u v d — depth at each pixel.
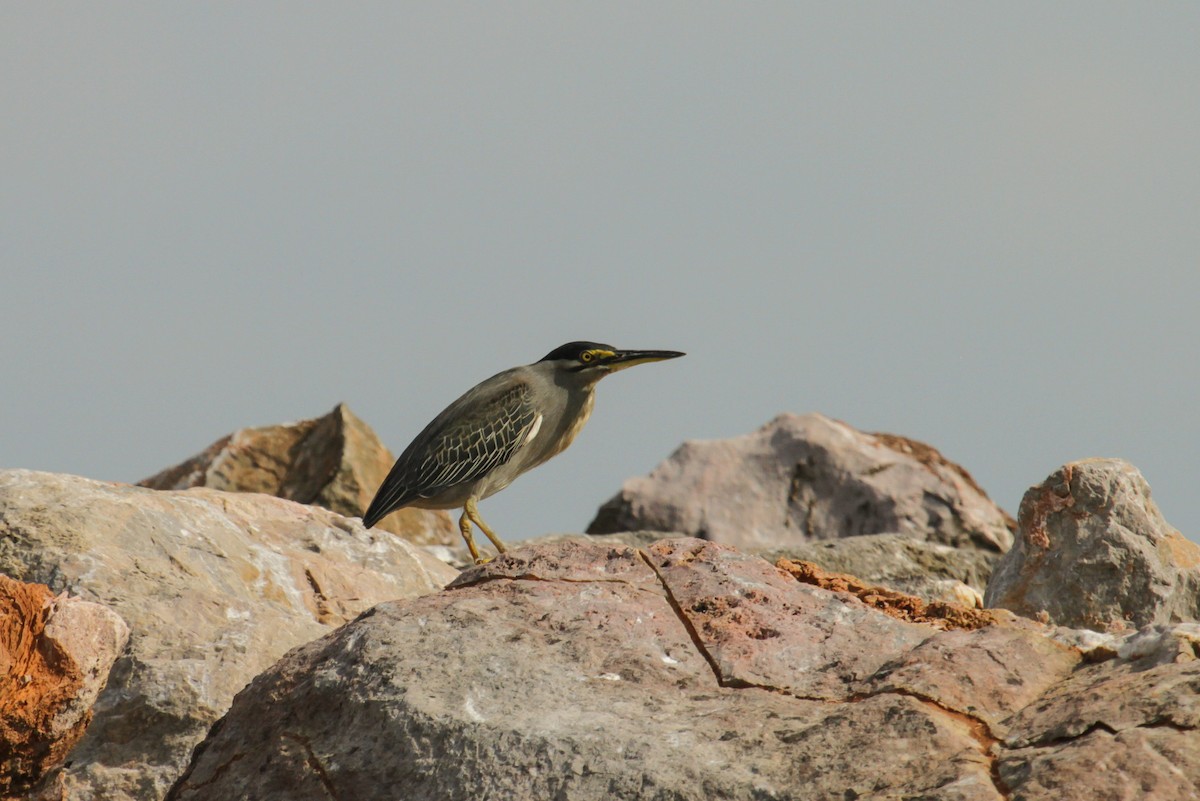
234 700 10.79
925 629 10.52
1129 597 14.58
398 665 10.09
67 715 10.17
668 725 9.30
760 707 9.45
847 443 29.50
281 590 15.03
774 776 8.62
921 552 24.05
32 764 10.18
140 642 12.72
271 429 28.98
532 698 9.66
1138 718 8.42
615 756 8.98
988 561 24.19
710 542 11.89
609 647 10.23
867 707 9.09
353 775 9.50
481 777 9.07
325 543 16.52
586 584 11.17
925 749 8.60
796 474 29.02
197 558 14.55
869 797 8.23
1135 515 14.88
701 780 8.64
